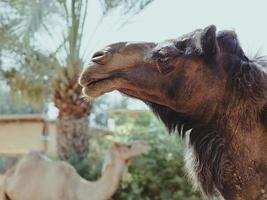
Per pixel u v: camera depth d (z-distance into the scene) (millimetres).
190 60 2043
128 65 2107
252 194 2021
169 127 2201
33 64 8258
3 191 6793
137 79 2086
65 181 6680
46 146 12375
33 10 7387
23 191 6633
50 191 6609
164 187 8453
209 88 2043
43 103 8820
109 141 9188
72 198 6656
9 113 18297
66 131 8406
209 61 2037
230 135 2049
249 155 2025
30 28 7340
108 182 6793
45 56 8250
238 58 2059
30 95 8742
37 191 6613
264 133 2021
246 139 2031
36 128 12500
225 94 2047
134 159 8531
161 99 2094
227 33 2076
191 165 2189
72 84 8367
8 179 6809
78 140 8422
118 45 2148
